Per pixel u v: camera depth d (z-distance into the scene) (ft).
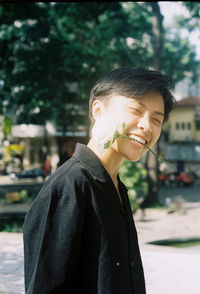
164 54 98.84
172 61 99.45
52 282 3.44
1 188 87.71
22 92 74.90
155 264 13.78
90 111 4.21
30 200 60.23
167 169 110.22
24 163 139.54
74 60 72.49
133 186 44.96
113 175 4.13
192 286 11.27
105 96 3.92
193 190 95.30
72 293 3.66
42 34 67.10
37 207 3.66
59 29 74.43
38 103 78.23
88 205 3.67
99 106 3.99
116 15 78.79
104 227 3.67
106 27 82.07
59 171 3.82
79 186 3.64
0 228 38.42
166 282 11.60
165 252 15.84
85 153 3.85
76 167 3.75
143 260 14.34
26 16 57.26
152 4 64.28
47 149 124.67
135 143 3.79
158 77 3.86
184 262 14.08
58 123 86.43
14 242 16.40
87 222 3.67
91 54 77.05
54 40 69.72
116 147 3.88
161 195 81.92
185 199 74.02
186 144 138.31
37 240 3.60
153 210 53.42
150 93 3.83
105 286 3.60
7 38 63.46
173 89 4.00
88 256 3.67
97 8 63.26
